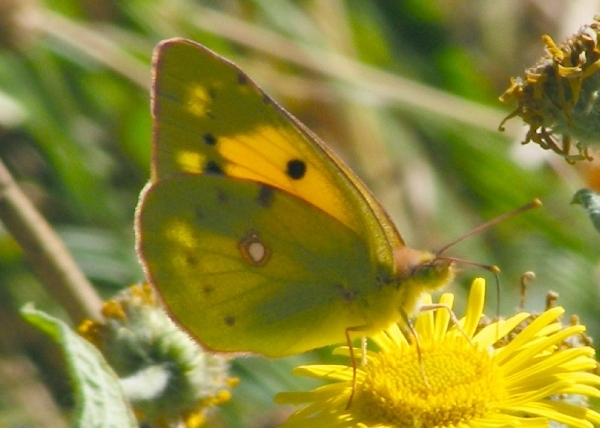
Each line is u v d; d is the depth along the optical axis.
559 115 0.37
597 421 0.35
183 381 0.37
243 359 0.42
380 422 0.36
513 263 0.43
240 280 0.37
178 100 0.37
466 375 0.36
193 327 0.37
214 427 0.41
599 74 0.37
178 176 0.37
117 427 0.35
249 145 0.37
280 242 0.37
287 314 0.37
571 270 0.43
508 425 0.35
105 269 0.43
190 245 0.37
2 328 0.43
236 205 0.37
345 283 0.37
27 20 0.41
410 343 0.37
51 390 0.42
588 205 0.36
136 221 0.37
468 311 0.37
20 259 0.43
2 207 0.38
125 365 0.37
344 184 0.37
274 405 0.41
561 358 0.36
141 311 0.37
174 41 0.37
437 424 0.36
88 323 0.37
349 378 0.36
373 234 0.37
